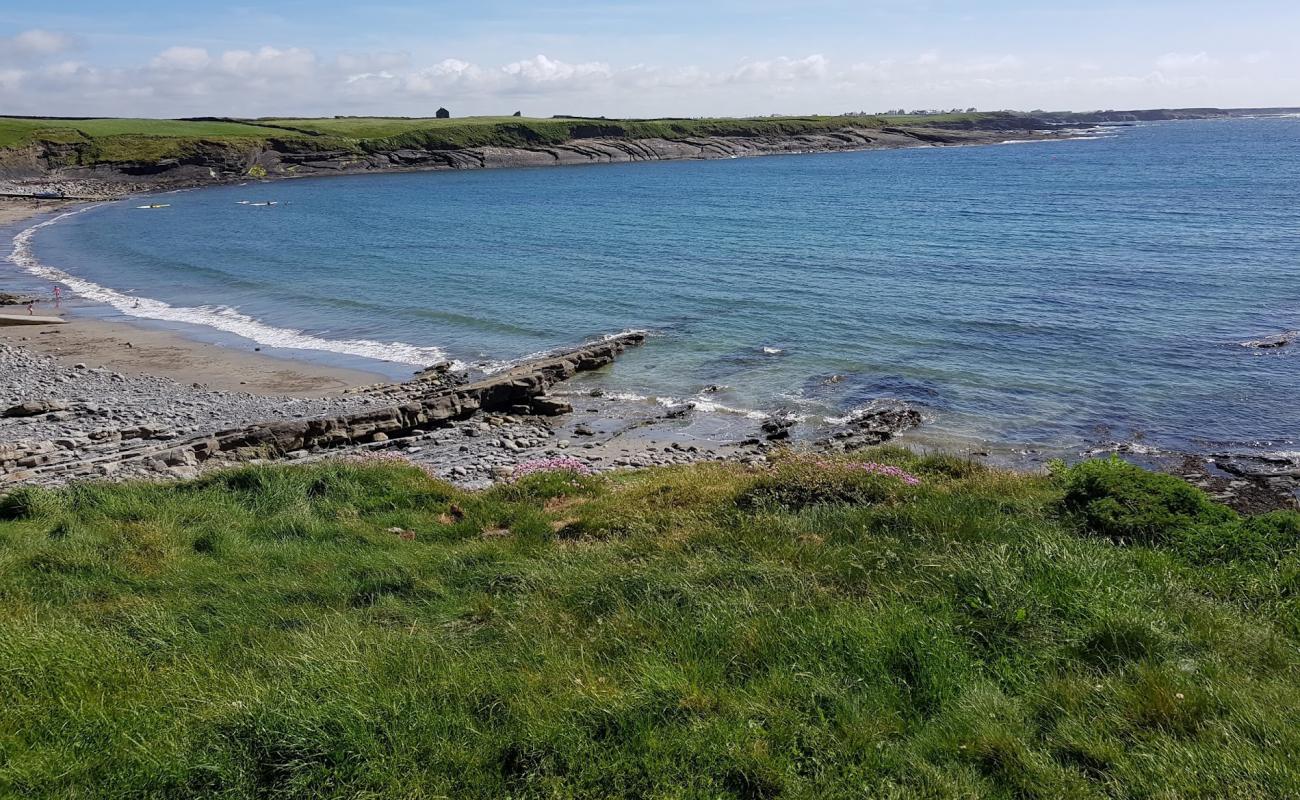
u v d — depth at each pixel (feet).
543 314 141.38
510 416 93.50
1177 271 152.66
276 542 42.60
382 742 20.99
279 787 19.77
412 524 46.50
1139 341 109.40
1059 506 42.16
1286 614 27.37
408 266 190.60
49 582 35.63
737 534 38.09
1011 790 19.17
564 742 20.80
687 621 27.73
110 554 39.17
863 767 19.93
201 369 111.96
